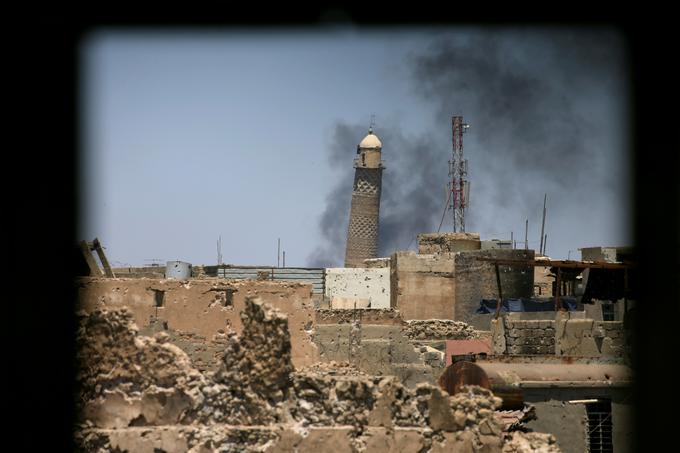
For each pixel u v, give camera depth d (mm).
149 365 120500
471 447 123562
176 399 120062
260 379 120438
